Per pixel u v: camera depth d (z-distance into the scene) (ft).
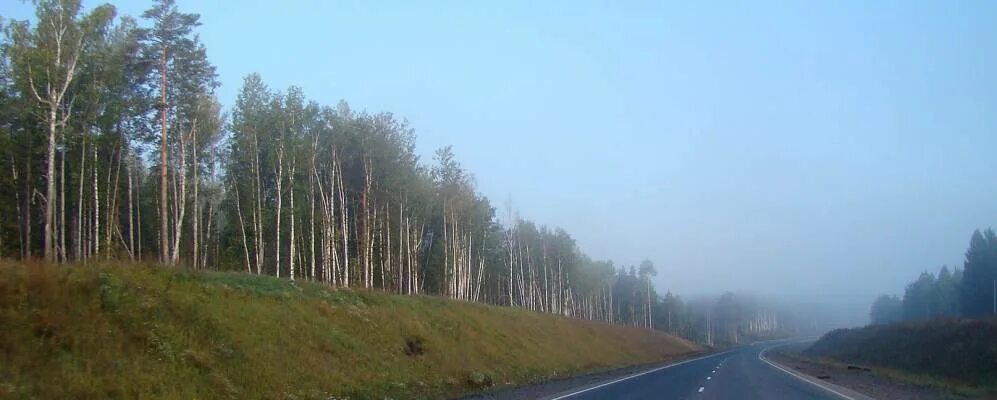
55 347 52.65
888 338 222.69
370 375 84.99
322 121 169.99
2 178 126.62
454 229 214.48
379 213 188.34
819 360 223.51
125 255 120.98
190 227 171.32
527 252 308.60
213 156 157.38
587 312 414.21
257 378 67.10
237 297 85.46
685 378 122.93
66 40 108.17
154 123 131.75
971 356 150.00
